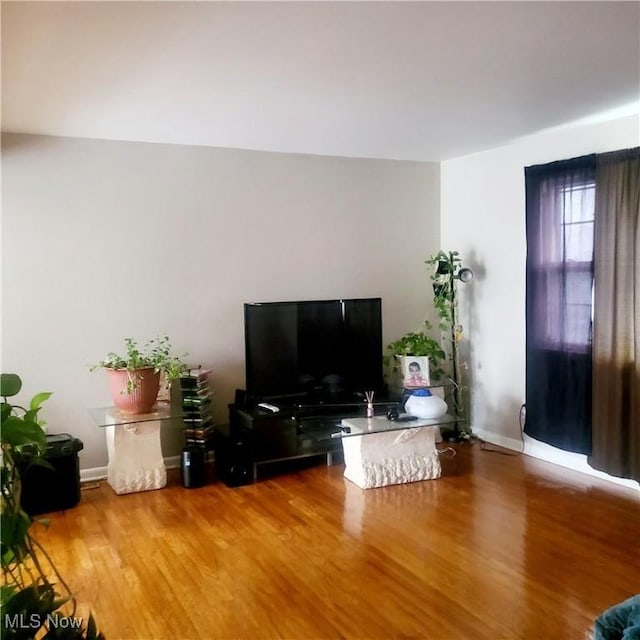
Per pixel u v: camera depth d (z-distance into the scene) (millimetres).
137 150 3990
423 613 2381
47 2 1911
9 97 2932
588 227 3736
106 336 3961
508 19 2123
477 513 3352
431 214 5078
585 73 2742
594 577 2637
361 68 2619
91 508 3488
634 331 3465
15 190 3670
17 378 1370
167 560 2838
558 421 3984
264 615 2381
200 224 4211
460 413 4895
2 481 1290
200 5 1952
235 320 4363
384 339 4949
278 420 4027
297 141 4117
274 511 3424
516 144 4328
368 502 3539
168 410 3846
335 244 4707
